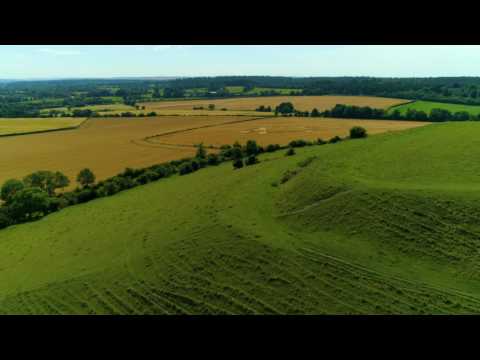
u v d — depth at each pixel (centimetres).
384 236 3475
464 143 5156
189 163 8388
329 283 3036
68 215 6450
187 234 4244
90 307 3231
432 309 2639
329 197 4272
